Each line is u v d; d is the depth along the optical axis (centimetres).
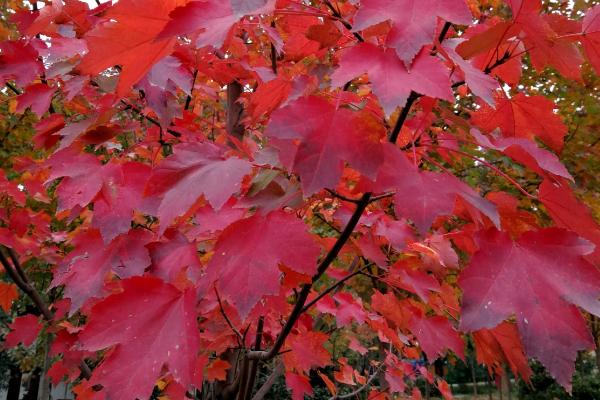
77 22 61
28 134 180
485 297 37
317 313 115
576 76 47
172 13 37
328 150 38
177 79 58
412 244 64
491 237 40
